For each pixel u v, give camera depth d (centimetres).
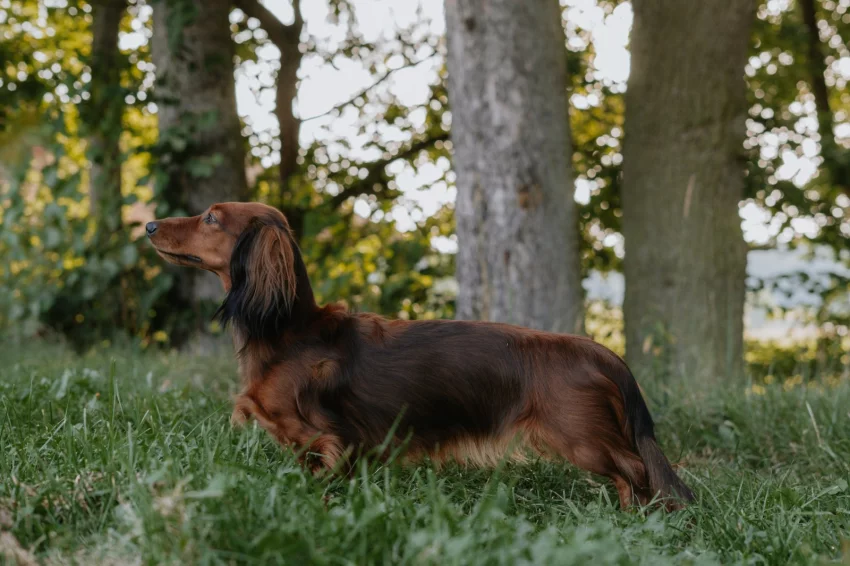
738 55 625
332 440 321
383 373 328
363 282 805
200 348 751
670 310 633
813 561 228
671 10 620
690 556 237
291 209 930
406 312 814
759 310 998
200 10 770
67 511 246
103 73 789
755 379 692
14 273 821
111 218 777
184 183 766
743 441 453
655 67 632
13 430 330
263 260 338
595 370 321
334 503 263
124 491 248
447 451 330
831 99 1255
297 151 1007
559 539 238
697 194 629
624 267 666
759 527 277
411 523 230
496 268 542
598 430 314
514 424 321
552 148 546
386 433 327
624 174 662
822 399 488
